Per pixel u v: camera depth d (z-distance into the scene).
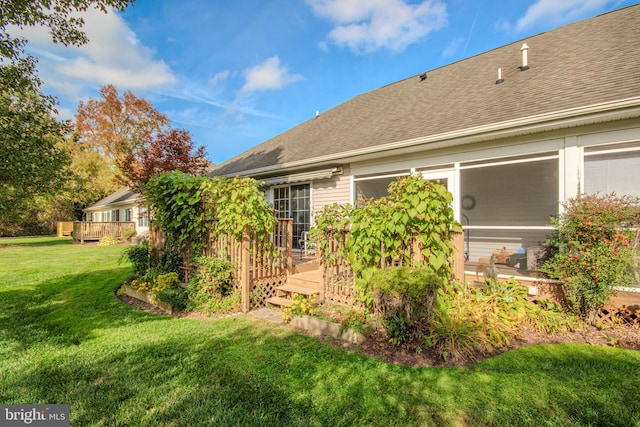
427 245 4.06
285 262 6.37
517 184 8.59
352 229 4.52
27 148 6.48
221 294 5.73
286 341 4.00
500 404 2.63
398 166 7.20
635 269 4.09
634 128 4.56
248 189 5.55
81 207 35.44
